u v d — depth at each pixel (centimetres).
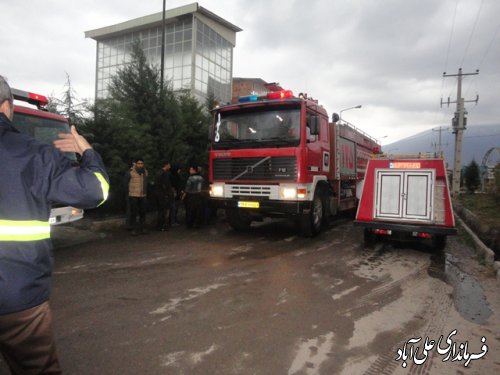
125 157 1009
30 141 186
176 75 2827
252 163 814
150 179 1038
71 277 537
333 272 600
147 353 327
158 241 809
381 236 821
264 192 801
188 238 855
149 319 398
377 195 788
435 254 755
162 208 952
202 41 2853
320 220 912
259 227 1038
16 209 169
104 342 345
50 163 183
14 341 180
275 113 806
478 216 1216
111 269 582
